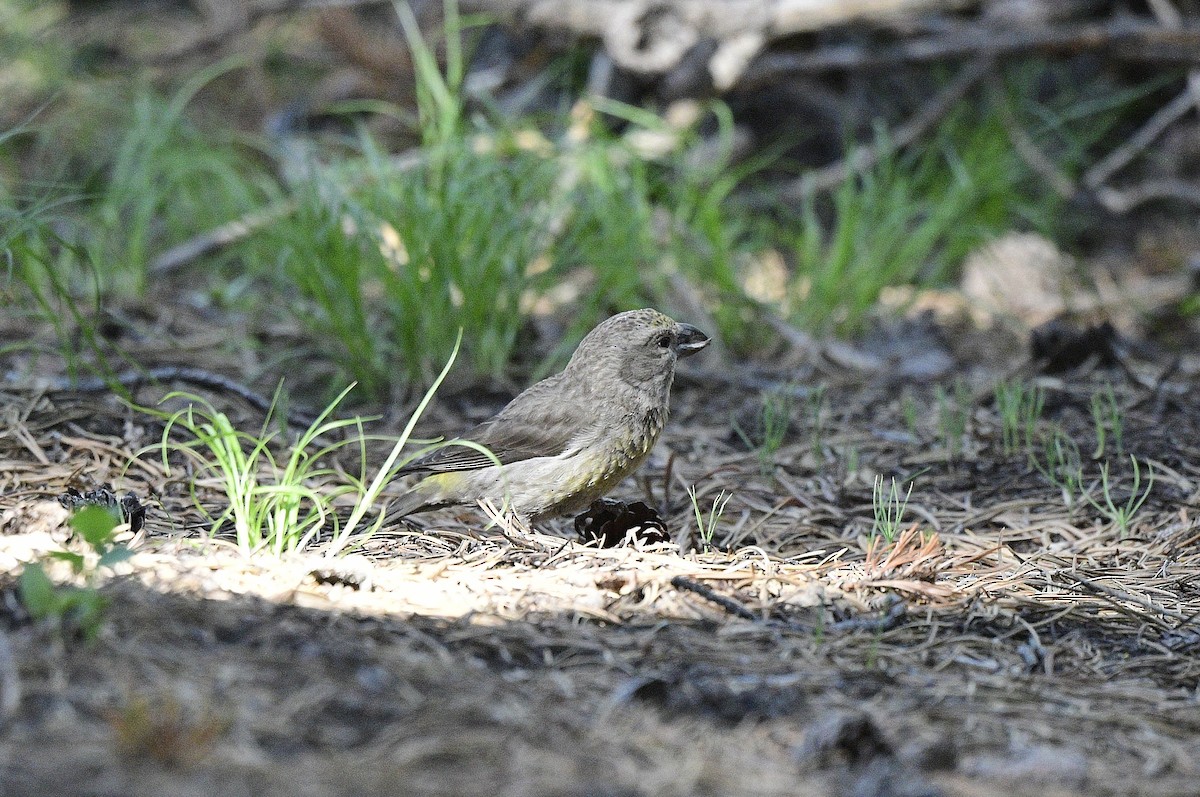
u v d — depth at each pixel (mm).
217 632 6148
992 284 15242
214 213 15906
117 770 4730
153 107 16328
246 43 20641
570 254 13172
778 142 18391
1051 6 16688
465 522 9234
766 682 6223
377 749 5152
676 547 8117
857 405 12289
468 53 17750
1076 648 7113
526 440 9078
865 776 5215
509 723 5488
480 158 13156
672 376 9430
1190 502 9766
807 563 8328
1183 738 6020
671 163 15242
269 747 5094
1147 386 12438
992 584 7945
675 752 5395
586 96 15383
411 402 12070
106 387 10883
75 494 8461
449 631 6547
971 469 10586
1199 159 18547
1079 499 9875
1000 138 16703
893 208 14984
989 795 5332
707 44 15891
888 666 6637
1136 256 17516
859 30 16969
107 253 14750
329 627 6383
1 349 10656
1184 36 16188
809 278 14969
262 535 8312
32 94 18891
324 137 15109
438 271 12109
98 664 5602
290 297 14266
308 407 11898
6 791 4500
